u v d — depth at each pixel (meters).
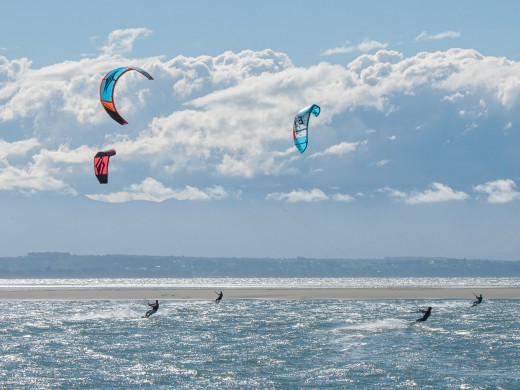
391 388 43.62
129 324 72.88
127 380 45.75
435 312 86.00
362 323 73.19
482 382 45.06
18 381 45.44
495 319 77.00
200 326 70.94
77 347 57.47
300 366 49.78
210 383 44.97
